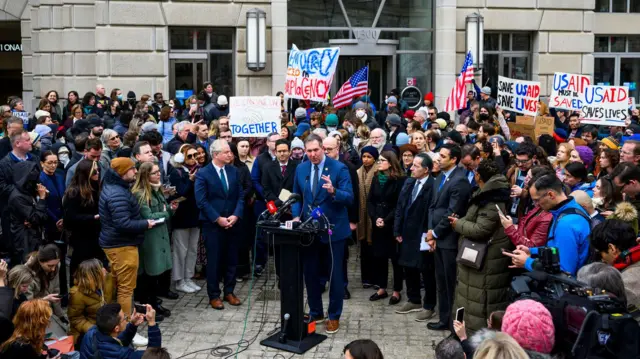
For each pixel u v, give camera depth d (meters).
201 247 9.95
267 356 7.29
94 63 18.95
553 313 4.34
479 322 6.84
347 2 18.86
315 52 11.87
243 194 9.02
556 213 6.05
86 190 7.90
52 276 7.08
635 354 4.11
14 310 6.21
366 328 8.08
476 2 18.86
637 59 21.12
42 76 19.47
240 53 17.92
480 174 6.88
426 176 8.20
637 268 5.20
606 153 8.27
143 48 17.50
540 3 19.06
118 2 17.30
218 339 7.75
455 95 13.24
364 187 9.20
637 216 6.10
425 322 8.25
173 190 8.52
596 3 20.72
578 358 4.12
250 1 17.81
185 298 9.16
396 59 19.20
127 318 6.82
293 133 12.27
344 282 9.10
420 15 19.16
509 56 19.53
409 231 8.21
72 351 6.53
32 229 8.12
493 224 6.73
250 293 9.22
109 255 7.61
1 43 24.27
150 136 9.07
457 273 7.49
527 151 8.29
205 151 9.41
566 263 5.79
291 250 7.41
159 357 5.03
